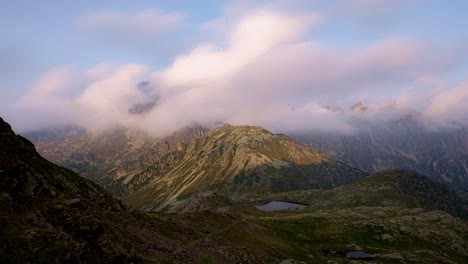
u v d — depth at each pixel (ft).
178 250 254.68
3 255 128.77
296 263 352.08
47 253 141.08
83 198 237.45
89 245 169.37
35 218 166.09
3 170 190.08
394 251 576.20
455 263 583.58
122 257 176.04
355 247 580.30
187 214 423.23
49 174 231.91
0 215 148.56
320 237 610.24
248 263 308.60
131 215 292.81
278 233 545.44
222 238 359.87
